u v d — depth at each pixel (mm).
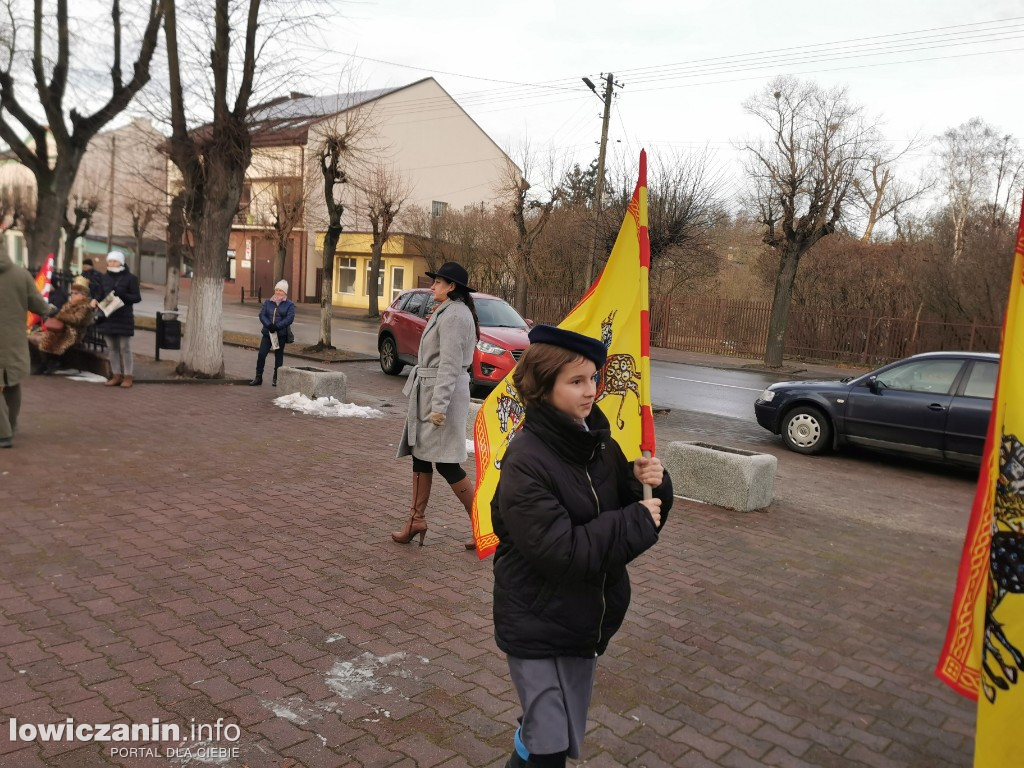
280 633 3768
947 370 9117
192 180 12414
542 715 2098
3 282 6820
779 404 10203
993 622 2012
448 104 41562
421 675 3453
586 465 2150
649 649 3936
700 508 6816
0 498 5535
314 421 9461
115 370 10805
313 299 41875
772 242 23203
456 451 5051
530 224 30297
